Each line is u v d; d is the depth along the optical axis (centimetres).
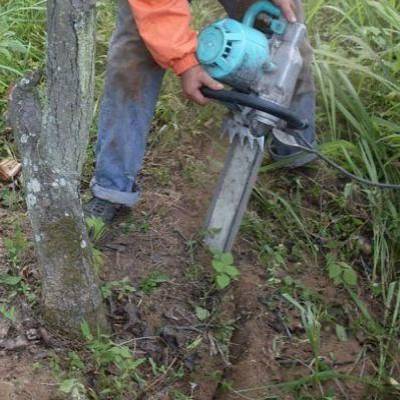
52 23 147
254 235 226
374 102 259
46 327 183
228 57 183
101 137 205
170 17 181
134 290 199
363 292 226
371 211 237
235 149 201
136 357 188
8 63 256
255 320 204
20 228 209
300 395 194
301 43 199
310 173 245
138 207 223
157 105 254
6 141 238
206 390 189
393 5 276
